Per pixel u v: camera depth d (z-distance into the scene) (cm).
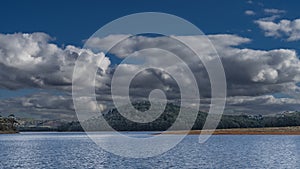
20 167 5134
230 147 8644
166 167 4881
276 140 11612
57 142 12294
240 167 4872
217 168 4775
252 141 11125
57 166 5178
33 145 10575
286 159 5816
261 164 5178
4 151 8169
